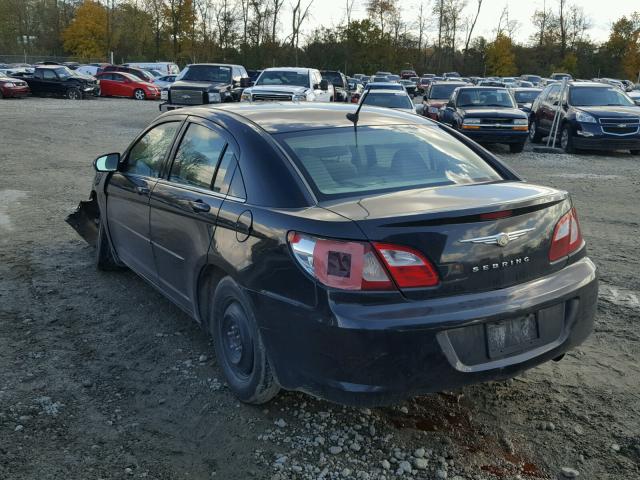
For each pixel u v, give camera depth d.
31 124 20.08
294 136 3.68
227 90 20.64
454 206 3.02
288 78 19.97
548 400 3.69
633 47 85.06
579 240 3.50
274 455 3.17
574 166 14.23
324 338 2.89
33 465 3.07
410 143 3.89
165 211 4.26
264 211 3.28
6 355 4.21
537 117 19.58
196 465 3.10
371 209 3.03
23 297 5.27
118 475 3.01
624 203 9.75
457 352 2.94
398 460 3.13
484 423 3.45
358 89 28.58
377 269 2.85
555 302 3.18
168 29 72.25
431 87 22.28
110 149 15.18
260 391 3.39
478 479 2.99
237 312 3.51
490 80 55.91
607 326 4.79
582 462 3.12
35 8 84.44
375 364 2.83
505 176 3.86
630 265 6.39
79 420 3.47
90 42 74.06
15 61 67.44
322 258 2.91
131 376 3.97
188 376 3.96
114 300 5.22
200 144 4.15
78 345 4.39
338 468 3.06
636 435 3.34
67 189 10.15
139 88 36.69
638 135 15.98
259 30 66.88
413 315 2.84
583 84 18.00
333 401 2.98
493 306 2.98
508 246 3.07
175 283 4.28
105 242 5.77
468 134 16.62
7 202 9.05
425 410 3.57
